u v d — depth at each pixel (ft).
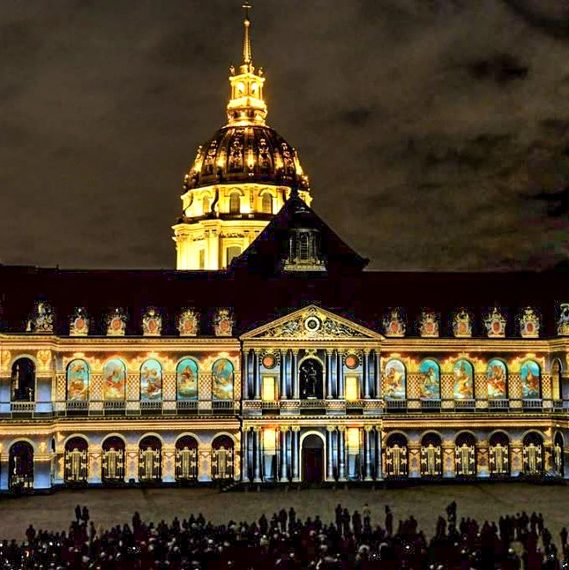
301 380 337.72
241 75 527.40
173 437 335.47
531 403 348.59
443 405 344.69
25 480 320.50
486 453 344.90
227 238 482.69
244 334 332.39
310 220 366.84
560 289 364.58
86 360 335.47
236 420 336.29
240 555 187.52
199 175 506.48
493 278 367.25
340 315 334.44
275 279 357.82
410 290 360.28
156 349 338.34
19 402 320.50
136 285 353.51
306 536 204.13
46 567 184.34
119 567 181.16
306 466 333.42
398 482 335.26
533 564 189.37
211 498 304.91
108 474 332.19
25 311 335.26
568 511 277.44
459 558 184.34
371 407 333.21
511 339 349.20
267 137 512.22
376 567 177.17
